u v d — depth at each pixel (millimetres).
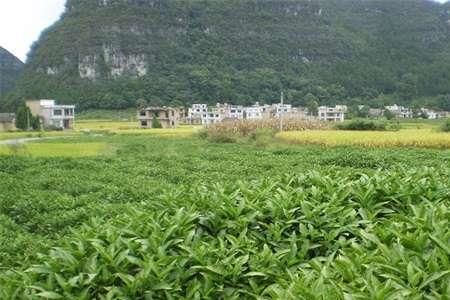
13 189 13547
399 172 6660
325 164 19953
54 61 111375
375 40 128250
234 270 3859
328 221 4750
